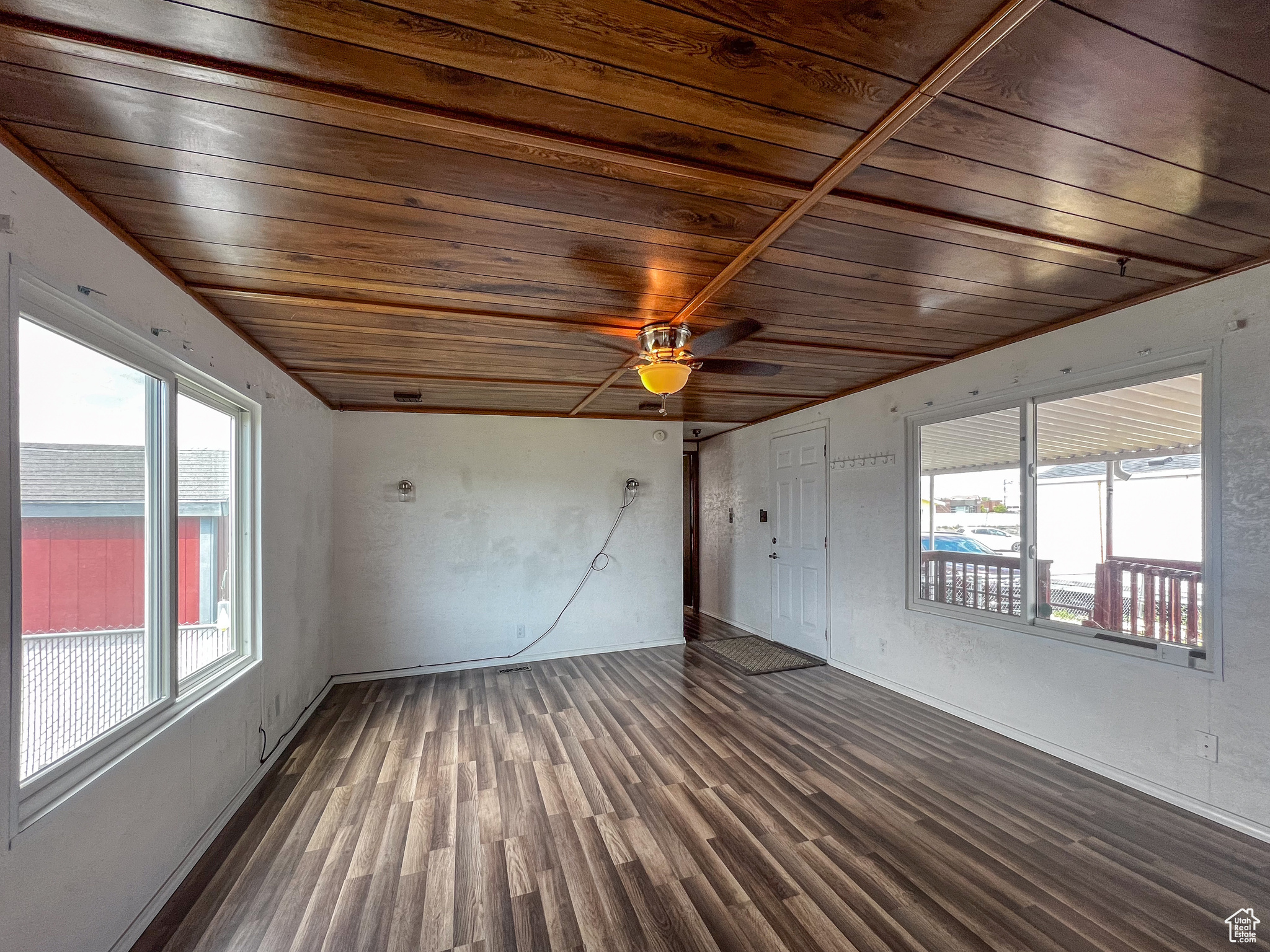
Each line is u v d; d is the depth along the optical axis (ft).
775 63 3.49
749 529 19.24
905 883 6.37
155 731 6.00
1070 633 9.21
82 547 5.18
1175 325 7.67
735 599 20.21
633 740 10.37
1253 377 6.93
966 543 11.13
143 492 6.15
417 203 5.02
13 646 4.06
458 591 15.49
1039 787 8.41
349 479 14.76
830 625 15.10
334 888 6.37
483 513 15.83
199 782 6.93
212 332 7.49
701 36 3.29
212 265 6.24
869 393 13.57
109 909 5.12
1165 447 7.95
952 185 4.89
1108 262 6.61
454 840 7.29
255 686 8.81
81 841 4.75
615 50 3.38
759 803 8.09
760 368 8.21
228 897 6.22
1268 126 4.12
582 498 16.84
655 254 6.15
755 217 5.35
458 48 3.34
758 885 6.37
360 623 14.64
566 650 16.51
